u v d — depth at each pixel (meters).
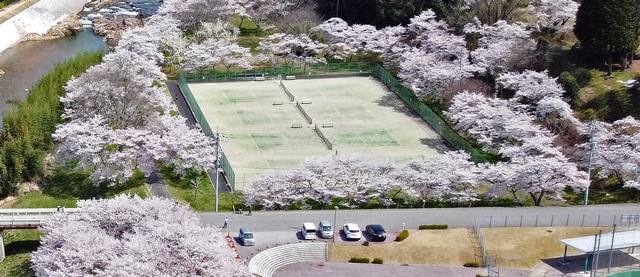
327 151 107.62
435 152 108.06
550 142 97.94
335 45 146.25
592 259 74.12
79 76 113.44
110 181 93.94
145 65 111.00
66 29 169.50
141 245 64.62
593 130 94.69
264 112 123.44
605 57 123.94
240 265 66.94
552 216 84.88
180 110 122.50
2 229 77.69
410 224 82.56
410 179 89.56
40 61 149.50
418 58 130.88
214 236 69.31
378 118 121.75
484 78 128.00
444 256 76.19
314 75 142.00
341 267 74.12
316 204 88.38
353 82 139.62
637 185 90.12
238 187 93.81
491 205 89.81
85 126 94.94
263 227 81.06
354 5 156.62
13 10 168.12
